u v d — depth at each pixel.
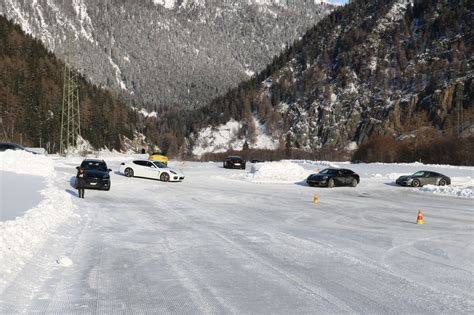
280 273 8.31
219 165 62.44
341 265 9.02
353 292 7.20
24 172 28.58
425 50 174.88
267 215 16.70
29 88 121.25
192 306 6.37
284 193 25.92
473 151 77.56
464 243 11.73
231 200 21.61
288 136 173.12
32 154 31.88
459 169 52.38
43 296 6.69
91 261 8.93
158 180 32.16
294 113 187.25
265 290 7.23
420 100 149.75
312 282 7.75
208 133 193.62
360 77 182.88
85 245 10.41
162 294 6.92
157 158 53.47
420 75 161.50
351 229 13.84
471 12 171.88
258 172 37.38
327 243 11.38
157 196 22.45
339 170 32.09
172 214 16.33
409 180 33.72
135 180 30.83
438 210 19.72
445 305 6.61
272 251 10.25
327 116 172.88
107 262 8.89
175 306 6.36
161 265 8.77
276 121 185.62
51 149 110.94
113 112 149.38
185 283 7.55
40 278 7.57
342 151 141.00
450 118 125.94
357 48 196.62
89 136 126.56
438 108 137.88
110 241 10.98
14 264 7.77
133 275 7.99
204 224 14.13
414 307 6.50
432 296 7.04
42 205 13.51
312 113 177.88
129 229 12.84
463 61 148.88
